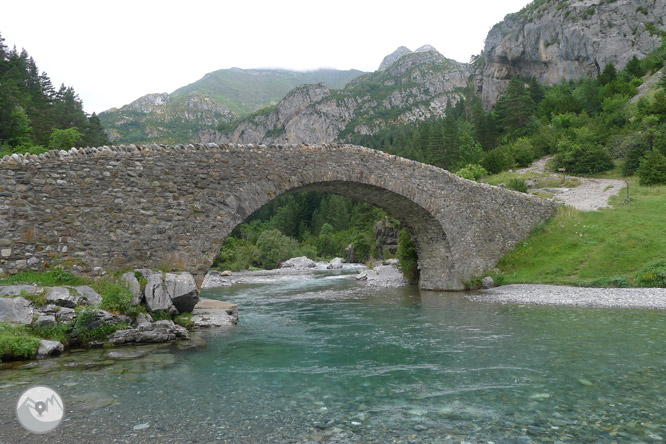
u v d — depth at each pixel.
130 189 13.34
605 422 5.75
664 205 25.95
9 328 9.44
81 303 11.04
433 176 21.34
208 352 10.41
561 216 25.95
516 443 5.18
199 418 6.10
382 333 12.70
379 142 152.25
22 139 39.75
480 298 19.28
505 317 14.32
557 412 6.15
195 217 14.34
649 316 13.41
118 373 8.45
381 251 51.53
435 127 90.12
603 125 51.16
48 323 10.14
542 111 72.06
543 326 12.51
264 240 66.94
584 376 7.78
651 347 9.68
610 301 16.23
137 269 13.14
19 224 11.56
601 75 76.88
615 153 43.16
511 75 103.75
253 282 34.81
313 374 8.48
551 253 22.89
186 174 14.35
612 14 89.06
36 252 11.70
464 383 7.68
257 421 5.99
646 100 50.44
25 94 50.41
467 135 71.06
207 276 38.44
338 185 18.73
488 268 23.20
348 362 9.44
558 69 94.88
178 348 10.82
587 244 22.50
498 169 50.16
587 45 89.88
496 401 6.70
